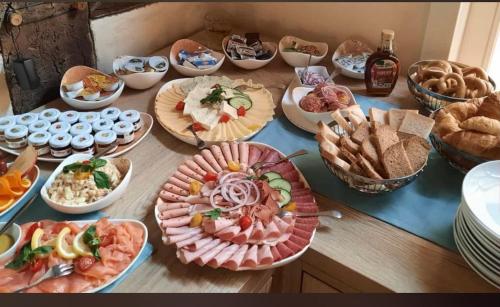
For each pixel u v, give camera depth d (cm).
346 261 87
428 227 94
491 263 80
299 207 95
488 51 147
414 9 143
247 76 148
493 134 98
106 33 145
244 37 163
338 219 96
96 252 82
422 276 84
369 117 110
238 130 119
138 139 117
